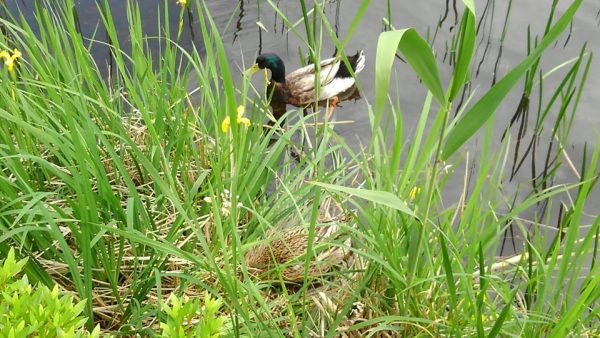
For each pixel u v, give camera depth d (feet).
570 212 11.34
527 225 13.94
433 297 8.93
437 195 9.22
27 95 11.87
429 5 22.13
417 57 6.31
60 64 12.21
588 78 18.34
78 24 20.22
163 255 9.66
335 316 9.39
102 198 9.73
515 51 19.63
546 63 19.02
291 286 10.88
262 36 21.29
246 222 11.71
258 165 11.83
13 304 5.80
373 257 8.39
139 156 9.30
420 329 8.98
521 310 9.91
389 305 9.50
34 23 19.63
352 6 22.66
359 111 18.74
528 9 21.50
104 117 12.26
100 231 8.59
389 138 16.78
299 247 11.23
